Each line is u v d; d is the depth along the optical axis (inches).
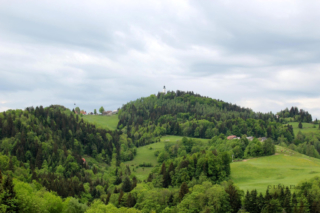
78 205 3732.8
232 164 6097.4
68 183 5536.4
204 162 5324.8
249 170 5620.1
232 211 3432.6
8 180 3053.6
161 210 3954.2
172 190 4626.0
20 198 3029.0
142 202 4131.4
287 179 4756.4
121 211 3489.2
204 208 3447.3
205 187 4035.4
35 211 3085.6
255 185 4451.3
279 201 3189.0
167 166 6097.4
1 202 2851.9
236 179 5201.8
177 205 3730.3
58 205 3718.0
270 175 5251.0
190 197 3708.2
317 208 2928.2
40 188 4778.5
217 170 5196.9
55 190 5049.2
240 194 3651.6
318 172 5103.3
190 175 5359.3
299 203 3093.0
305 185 3489.2
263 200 3270.2
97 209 3489.2
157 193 4264.3
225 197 3538.4
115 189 5536.4
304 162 6136.8
